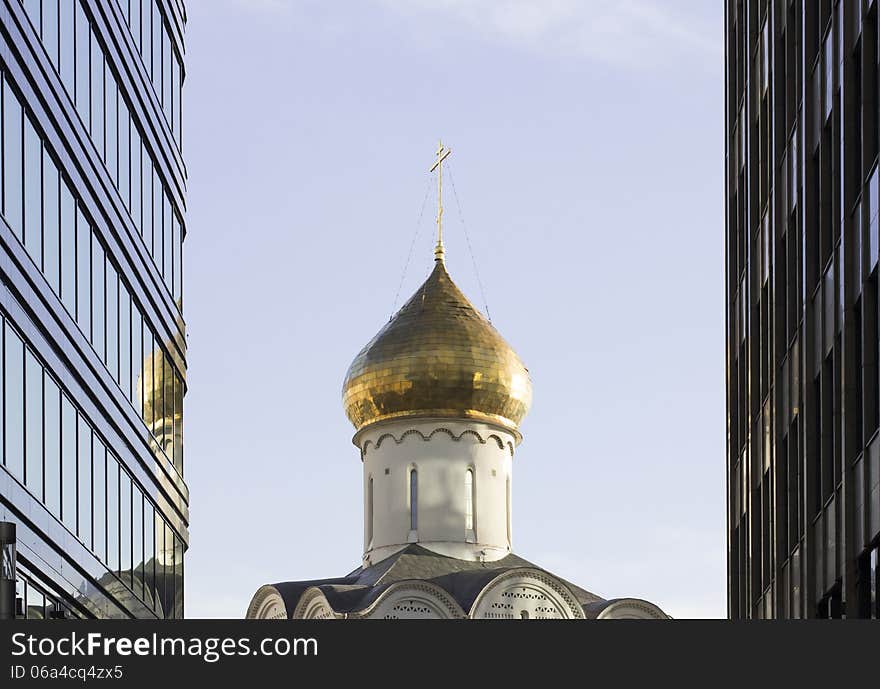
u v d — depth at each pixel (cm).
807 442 5241
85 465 5047
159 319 6469
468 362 13425
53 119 4700
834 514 4878
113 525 5466
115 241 5575
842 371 4750
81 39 5097
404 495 13325
